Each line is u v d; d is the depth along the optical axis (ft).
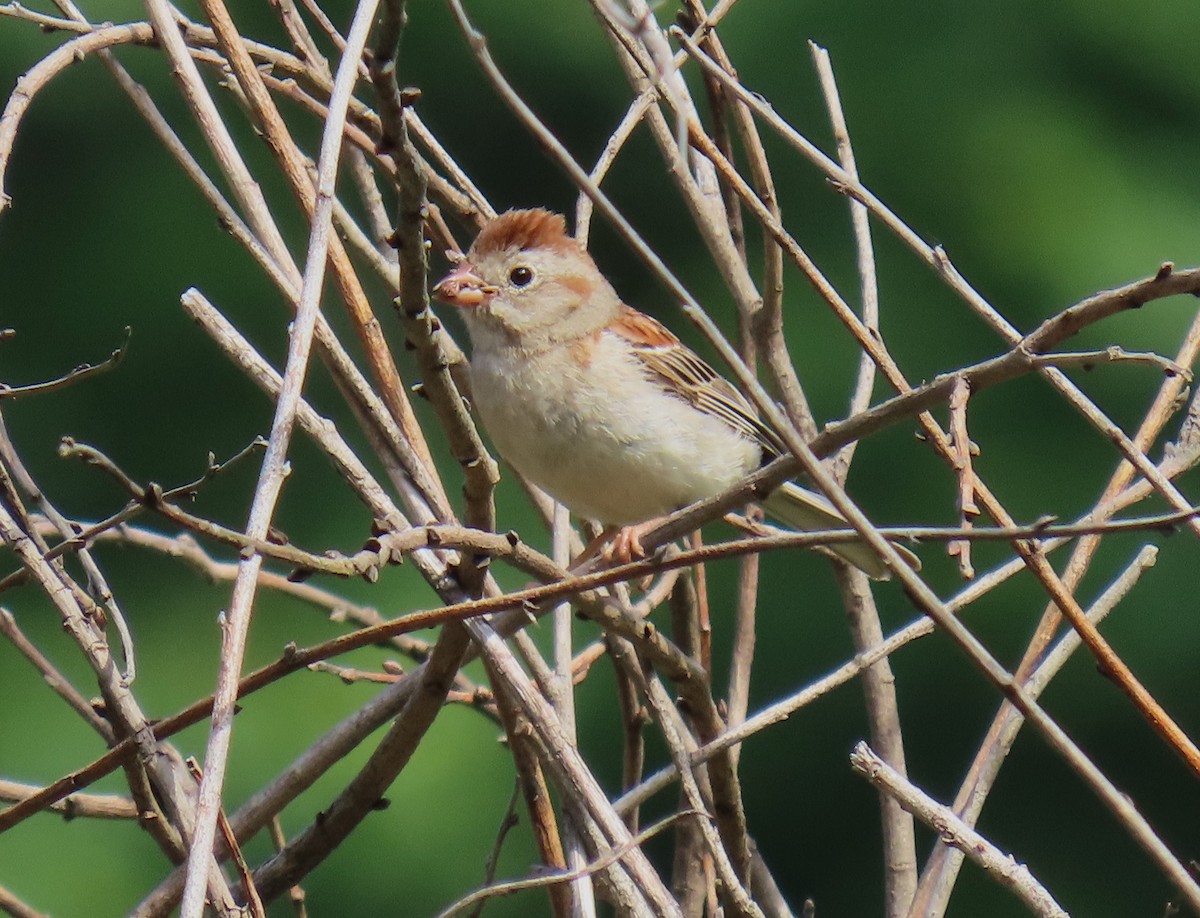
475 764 44.50
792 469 17.37
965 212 49.57
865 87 51.08
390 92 14.30
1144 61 51.67
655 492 24.00
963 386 15.02
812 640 46.47
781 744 46.52
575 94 50.52
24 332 50.16
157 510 12.81
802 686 46.26
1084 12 52.37
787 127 17.38
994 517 15.94
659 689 18.29
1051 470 48.11
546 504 24.26
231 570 19.70
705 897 18.93
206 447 49.65
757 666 46.52
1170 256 48.98
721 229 20.34
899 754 19.27
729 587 46.73
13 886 40.93
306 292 14.65
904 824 18.58
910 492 46.47
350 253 23.44
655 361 24.22
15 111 17.16
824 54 21.18
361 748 40.22
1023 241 49.19
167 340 50.06
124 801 18.63
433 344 15.93
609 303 24.62
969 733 46.42
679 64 20.01
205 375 50.24
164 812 17.49
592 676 46.09
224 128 18.07
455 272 24.03
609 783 45.21
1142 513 47.44
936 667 46.75
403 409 18.76
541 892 42.91
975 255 49.24
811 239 49.32
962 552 13.85
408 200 14.98
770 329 20.30
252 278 50.52
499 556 15.90
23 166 51.16
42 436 49.44
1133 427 47.93
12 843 41.47
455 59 50.62
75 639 15.80
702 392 24.58
